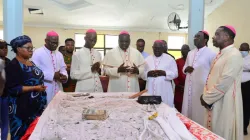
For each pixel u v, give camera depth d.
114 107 1.96
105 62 3.07
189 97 2.90
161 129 1.36
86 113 1.60
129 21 8.47
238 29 5.91
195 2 3.35
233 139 1.97
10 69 1.93
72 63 3.05
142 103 2.09
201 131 1.37
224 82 1.94
